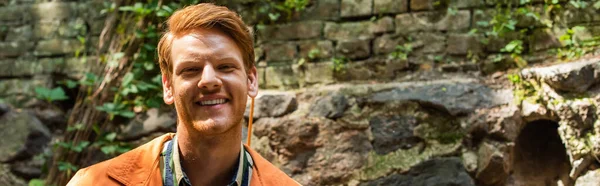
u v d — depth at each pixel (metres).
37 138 3.94
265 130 3.35
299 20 3.71
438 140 3.20
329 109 3.33
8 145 3.90
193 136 1.58
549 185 3.20
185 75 1.55
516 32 3.44
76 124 3.87
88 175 1.59
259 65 3.72
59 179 3.79
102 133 3.80
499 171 3.06
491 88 3.26
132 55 3.89
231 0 3.80
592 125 2.90
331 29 3.66
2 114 4.01
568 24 3.37
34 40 4.22
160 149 1.64
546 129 3.27
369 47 3.60
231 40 1.59
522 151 3.24
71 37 4.15
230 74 1.56
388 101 3.29
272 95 3.40
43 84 4.13
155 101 3.76
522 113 3.13
